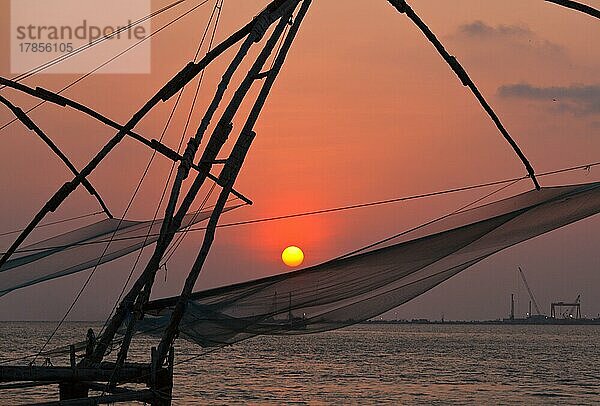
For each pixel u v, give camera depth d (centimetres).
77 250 1550
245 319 1213
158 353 1191
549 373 5044
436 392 3800
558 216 1106
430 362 6091
